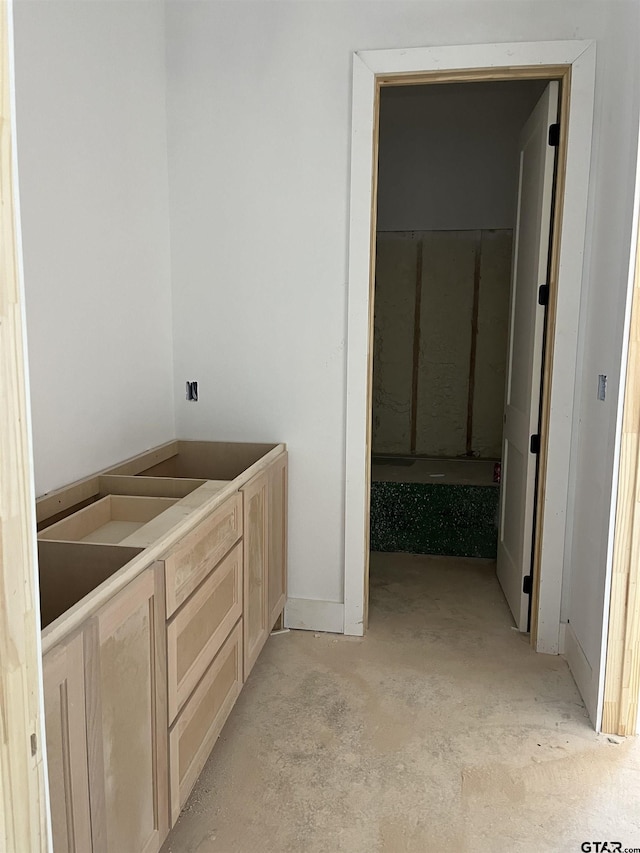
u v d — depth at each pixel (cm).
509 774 201
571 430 263
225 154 277
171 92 277
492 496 383
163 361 284
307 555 293
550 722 228
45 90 190
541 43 245
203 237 284
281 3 263
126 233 246
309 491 289
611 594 216
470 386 468
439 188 452
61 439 205
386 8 256
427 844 173
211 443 290
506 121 437
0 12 69
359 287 271
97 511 202
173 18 272
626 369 206
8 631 73
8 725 74
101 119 224
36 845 79
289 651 277
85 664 118
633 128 202
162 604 152
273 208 276
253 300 283
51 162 194
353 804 188
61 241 201
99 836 126
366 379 277
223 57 271
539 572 274
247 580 226
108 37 227
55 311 199
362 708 235
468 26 252
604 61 242
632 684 218
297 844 173
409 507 393
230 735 219
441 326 466
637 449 207
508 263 450
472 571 370
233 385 290
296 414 286
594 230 248
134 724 140
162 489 221
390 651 277
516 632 296
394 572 367
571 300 256
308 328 280
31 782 77
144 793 147
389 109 445
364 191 265
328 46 262
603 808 186
